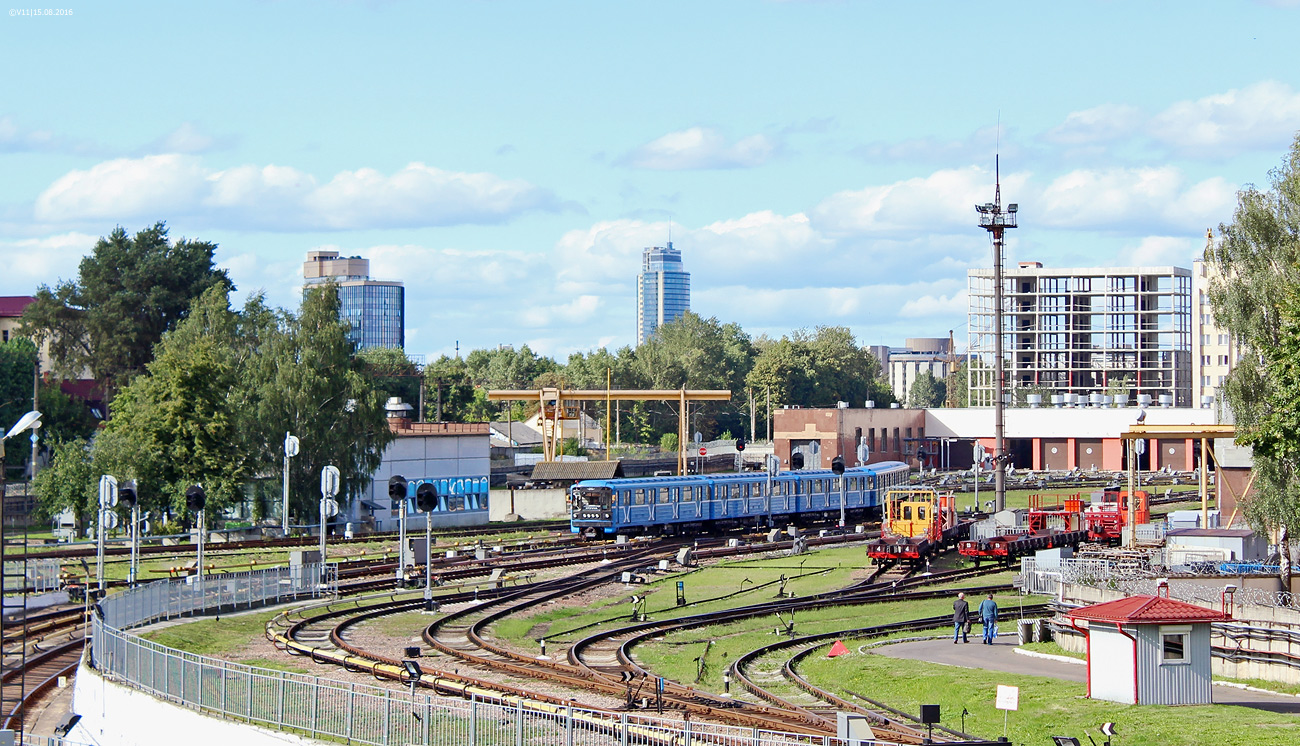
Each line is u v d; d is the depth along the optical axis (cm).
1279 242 5738
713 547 7738
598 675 3794
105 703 3759
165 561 7044
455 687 3525
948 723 3216
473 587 6122
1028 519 7369
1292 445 4728
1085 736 2981
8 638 4969
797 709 3300
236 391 9494
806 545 7769
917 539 6731
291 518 9350
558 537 8550
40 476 8844
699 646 4544
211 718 3291
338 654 4119
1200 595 4525
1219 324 5844
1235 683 3725
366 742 2988
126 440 8325
